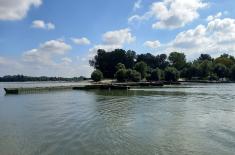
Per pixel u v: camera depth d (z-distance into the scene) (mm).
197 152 22781
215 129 30750
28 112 45906
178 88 125562
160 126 32625
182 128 31438
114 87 121812
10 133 29844
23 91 100562
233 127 31672
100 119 37688
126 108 49188
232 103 57094
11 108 52031
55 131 30500
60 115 41844
